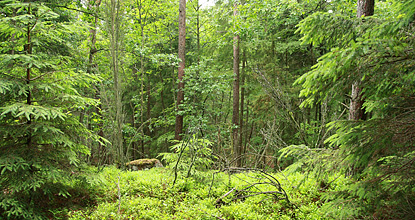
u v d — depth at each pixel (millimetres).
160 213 4938
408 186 2879
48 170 4359
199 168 6656
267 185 6055
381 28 2725
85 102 5109
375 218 2994
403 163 2996
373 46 2797
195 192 5918
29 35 4406
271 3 10352
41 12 4133
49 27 4668
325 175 3764
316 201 5176
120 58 10078
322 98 3465
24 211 4031
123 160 7934
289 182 6094
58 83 4605
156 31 14695
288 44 11414
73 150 5105
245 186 5922
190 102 12148
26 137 4531
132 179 6699
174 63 10805
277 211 5020
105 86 9969
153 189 5914
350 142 3164
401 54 2832
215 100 14391
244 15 10391
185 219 4715
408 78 2795
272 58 11578
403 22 2508
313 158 3824
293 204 5117
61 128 4789
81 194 5461
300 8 10164
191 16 14047
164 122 12938
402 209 2875
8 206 3994
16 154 4070
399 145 2844
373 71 2992
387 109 3385
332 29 3273
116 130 8562
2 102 4301
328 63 2844
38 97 4660
